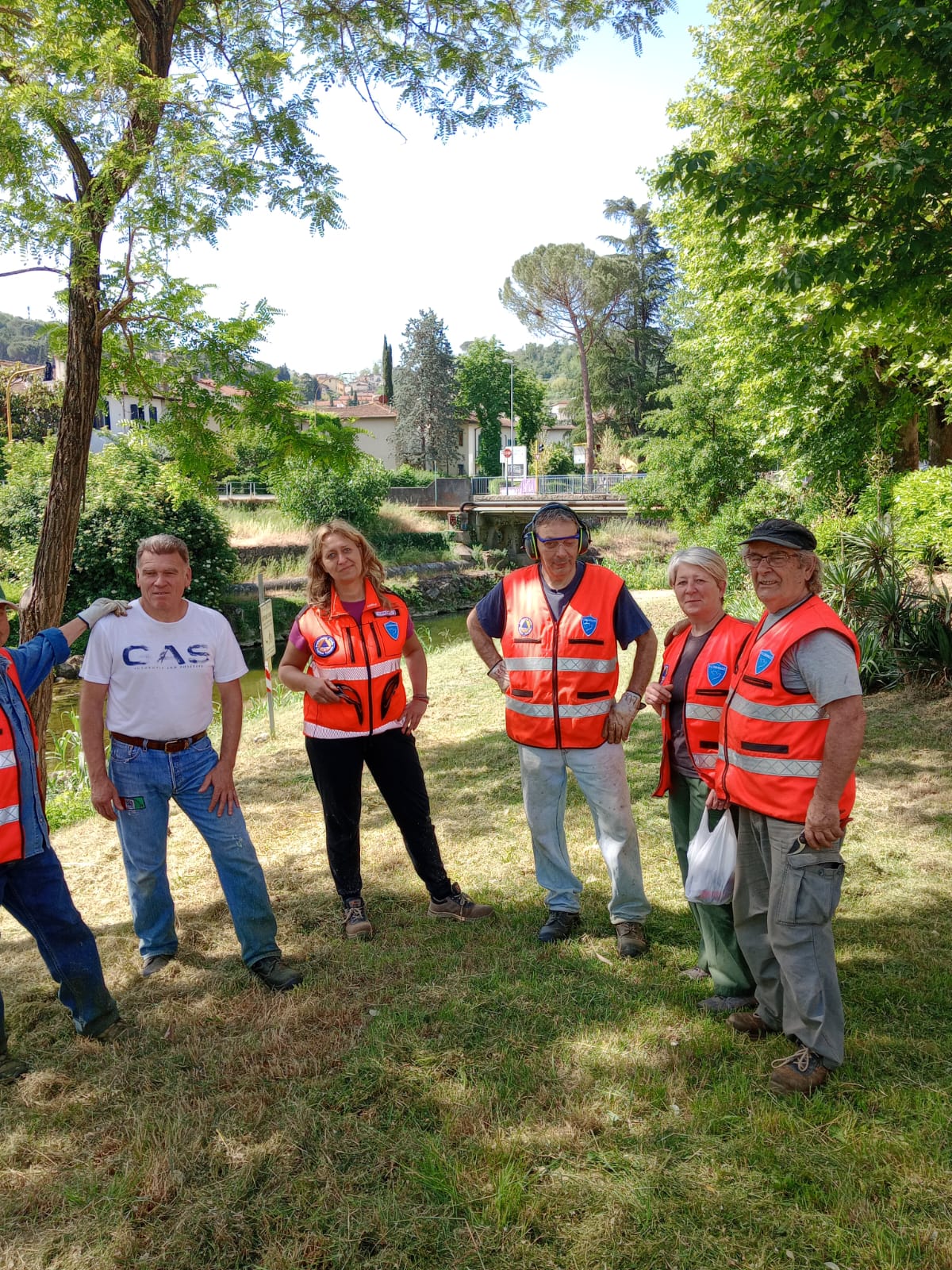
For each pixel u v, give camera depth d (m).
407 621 4.08
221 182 5.28
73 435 5.67
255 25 7.15
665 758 3.51
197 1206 2.41
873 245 5.89
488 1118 2.71
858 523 11.00
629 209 55.88
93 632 3.44
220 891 4.66
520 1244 2.23
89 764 3.51
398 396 57.62
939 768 6.09
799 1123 2.61
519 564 35.34
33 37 5.27
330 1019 3.30
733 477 23.70
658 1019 3.21
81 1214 2.41
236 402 6.46
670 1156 2.53
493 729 7.98
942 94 5.27
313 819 5.90
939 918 3.96
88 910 4.58
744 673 2.92
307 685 3.83
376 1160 2.55
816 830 2.64
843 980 3.45
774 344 15.03
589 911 4.22
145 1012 3.44
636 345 57.78
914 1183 2.39
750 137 6.46
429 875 4.15
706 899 3.07
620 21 7.20
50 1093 2.97
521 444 72.62
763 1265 2.15
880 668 8.33
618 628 3.77
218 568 21.47
